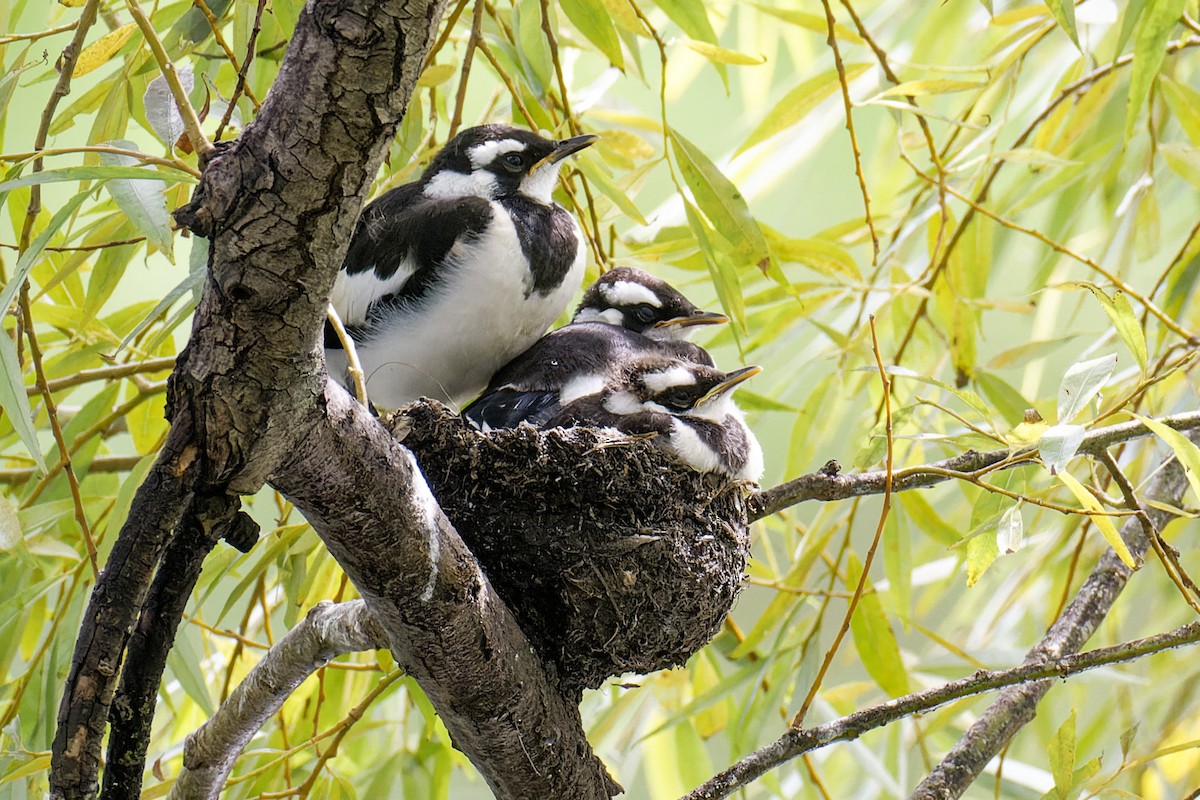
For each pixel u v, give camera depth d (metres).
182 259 9.88
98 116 5.58
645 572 4.84
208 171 2.99
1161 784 7.68
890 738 7.40
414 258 5.95
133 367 6.52
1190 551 8.09
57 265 6.39
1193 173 7.01
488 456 4.84
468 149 6.29
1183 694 8.02
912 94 6.12
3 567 6.39
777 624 7.08
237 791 5.89
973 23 8.43
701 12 5.95
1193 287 7.18
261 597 6.15
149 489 3.28
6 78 4.99
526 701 4.26
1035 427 4.58
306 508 3.61
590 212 6.37
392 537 3.69
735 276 5.94
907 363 7.67
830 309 7.59
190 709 7.21
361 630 4.55
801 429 7.23
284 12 5.47
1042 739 8.07
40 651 5.88
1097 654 4.85
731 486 5.28
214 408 3.21
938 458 7.76
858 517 10.05
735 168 8.03
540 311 6.14
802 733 4.79
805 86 6.77
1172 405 7.43
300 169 2.96
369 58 2.87
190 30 5.37
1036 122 7.04
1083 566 7.72
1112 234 7.51
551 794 4.42
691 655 5.15
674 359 5.77
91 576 6.05
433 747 6.85
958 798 5.25
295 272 3.06
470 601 3.98
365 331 6.05
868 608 6.61
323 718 6.77
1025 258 9.07
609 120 7.52
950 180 7.61
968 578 4.75
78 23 4.77
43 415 6.65
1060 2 4.86
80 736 3.50
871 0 9.05
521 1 5.96
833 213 10.66
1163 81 7.14
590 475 4.86
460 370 6.22
